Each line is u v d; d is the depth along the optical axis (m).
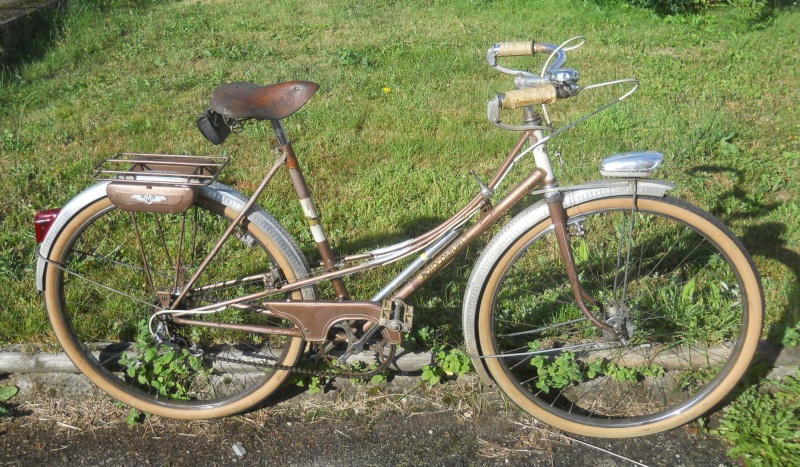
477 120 5.16
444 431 2.75
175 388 2.91
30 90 5.91
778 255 3.58
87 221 2.54
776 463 2.50
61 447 2.69
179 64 6.64
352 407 2.86
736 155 4.60
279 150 2.51
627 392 2.89
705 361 2.91
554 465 2.60
